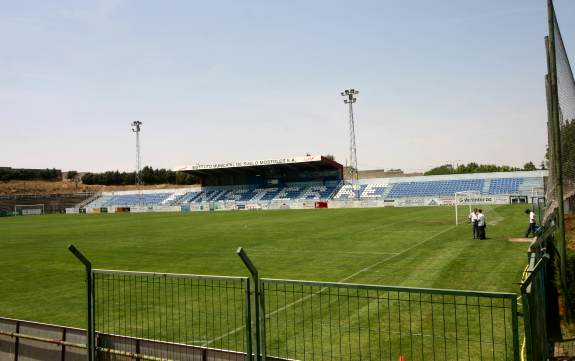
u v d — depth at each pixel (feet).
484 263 51.78
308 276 50.08
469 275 45.78
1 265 67.46
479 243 68.39
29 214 257.55
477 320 30.78
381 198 209.15
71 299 44.39
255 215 166.40
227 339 29.84
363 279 47.01
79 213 256.32
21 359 26.13
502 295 16.11
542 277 22.45
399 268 51.83
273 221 132.16
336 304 36.88
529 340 16.17
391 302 36.76
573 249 38.75
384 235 85.20
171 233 108.06
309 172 243.19
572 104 38.75
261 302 19.66
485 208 148.15
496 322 30.09
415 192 213.87
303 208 208.33
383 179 229.45
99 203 291.79
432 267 51.13
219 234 100.68
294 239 85.05
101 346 23.61
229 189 261.85
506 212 128.06
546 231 32.42
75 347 24.09
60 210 276.00
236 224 126.72
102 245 88.17
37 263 68.18
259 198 241.96
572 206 68.69
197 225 129.39
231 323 33.14
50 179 431.43
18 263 68.90
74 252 23.06
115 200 289.94
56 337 24.93
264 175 252.83
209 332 31.37
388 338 28.27
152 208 246.47
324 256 63.31
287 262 59.88
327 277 49.08
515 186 195.31
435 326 30.07
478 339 27.27
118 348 23.17
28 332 25.90
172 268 59.57
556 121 29.66
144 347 22.59
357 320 32.30
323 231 97.86
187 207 236.43
